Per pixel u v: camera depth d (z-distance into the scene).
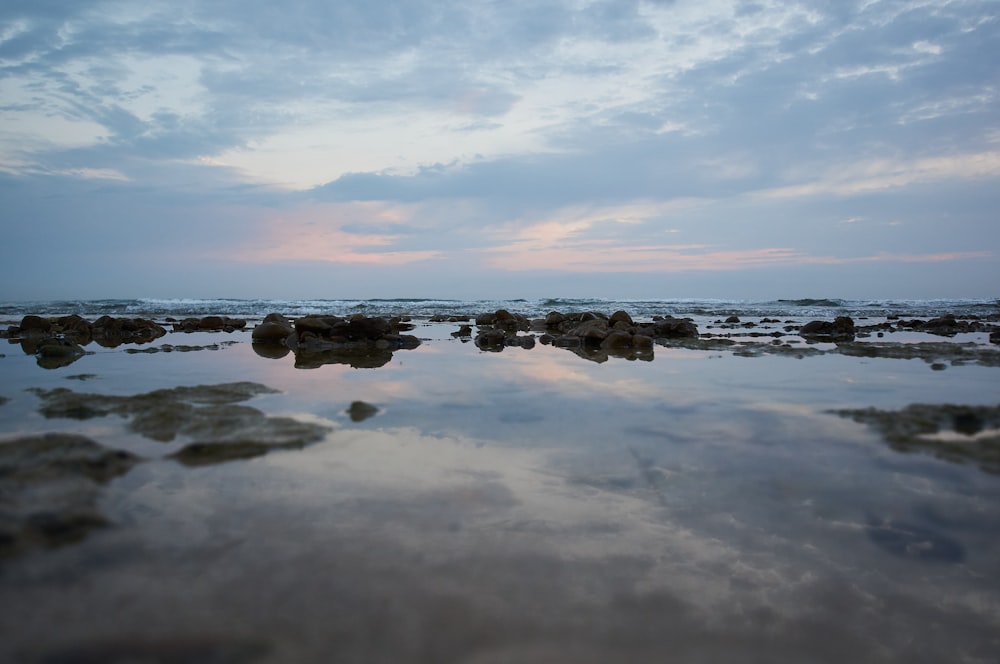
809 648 1.37
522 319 14.41
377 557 1.73
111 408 3.64
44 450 2.47
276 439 3.00
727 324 15.37
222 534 1.86
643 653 1.33
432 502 2.19
